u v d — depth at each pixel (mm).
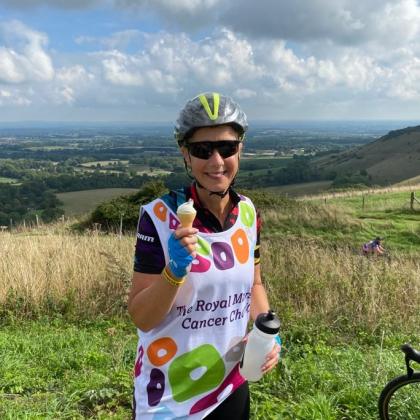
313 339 6051
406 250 13617
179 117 1768
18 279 8102
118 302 7820
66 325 7312
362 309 7020
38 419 3693
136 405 1829
